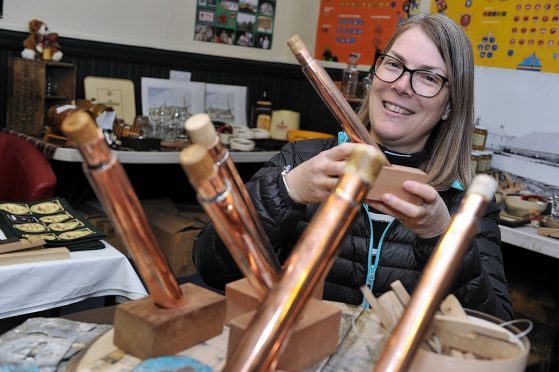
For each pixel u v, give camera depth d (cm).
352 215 57
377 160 58
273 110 427
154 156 290
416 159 138
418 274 132
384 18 368
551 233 239
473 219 60
